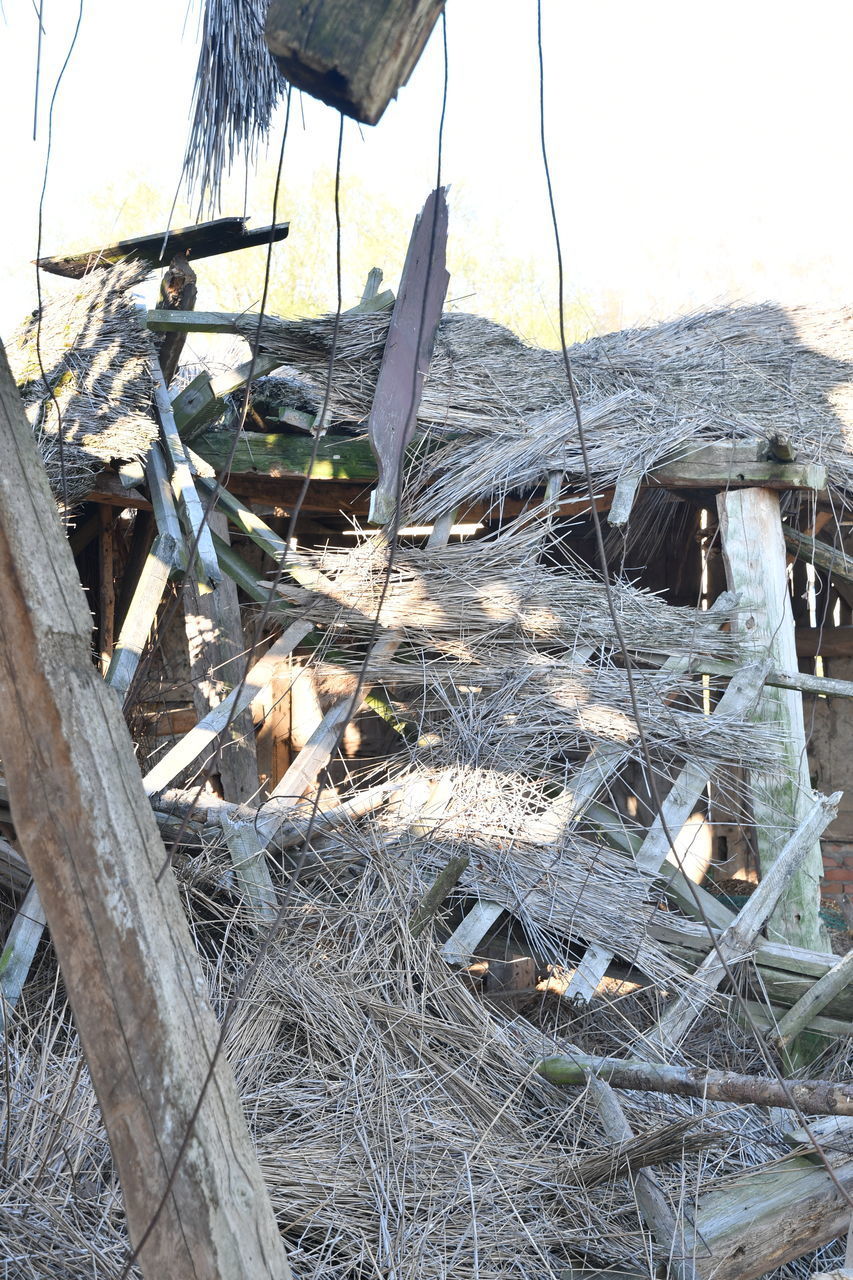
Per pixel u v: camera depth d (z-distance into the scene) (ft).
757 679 17.80
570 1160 10.82
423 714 17.31
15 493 5.43
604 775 16.52
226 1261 5.05
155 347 20.76
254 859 14.62
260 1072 11.78
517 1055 12.70
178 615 23.03
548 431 18.98
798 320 23.34
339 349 18.51
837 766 24.70
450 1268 9.43
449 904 15.43
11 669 5.33
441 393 19.22
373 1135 11.07
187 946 5.54
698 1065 13.67
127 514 24.66
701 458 19.02
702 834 24.11
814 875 16.40
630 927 14.83
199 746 15.78
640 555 26.02
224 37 8.34
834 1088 9.78
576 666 17.31
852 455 19.70
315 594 17.19
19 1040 11.96
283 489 22.61
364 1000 12.88
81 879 5.27
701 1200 10.73
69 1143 10.05
